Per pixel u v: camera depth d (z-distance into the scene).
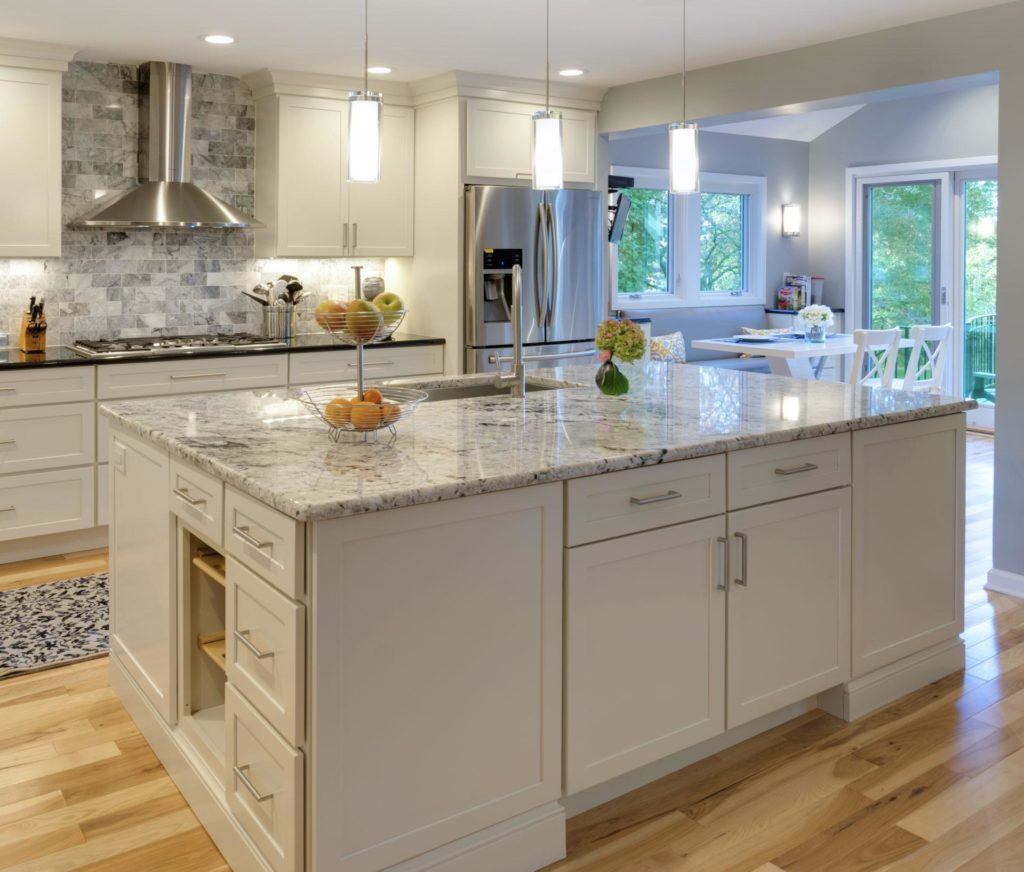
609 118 5.96
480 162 5.59
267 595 2.10
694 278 8.08
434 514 2.09
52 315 5.12
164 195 5.07
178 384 4.88
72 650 3.62
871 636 3.10
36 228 4.77
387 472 2.19
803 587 2.88
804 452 2.82
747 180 8.28
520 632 2.26
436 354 5.74
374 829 2.08
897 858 2.33
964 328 8.01
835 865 2.31
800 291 8.52
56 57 4.71
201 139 5.45
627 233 7.70
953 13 4.19
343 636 1.99
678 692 2.60
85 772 2.77
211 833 2.45
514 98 5.67
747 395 3.42
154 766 2.80
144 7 4.05
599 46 4.79
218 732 2.59
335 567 1.97
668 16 4.22
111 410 3.05
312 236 5.54
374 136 3.02
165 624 2.73
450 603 2.14
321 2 3.98
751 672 2.77
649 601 2.50
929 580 3.27
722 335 8.30
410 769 2.12
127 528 3.03
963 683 3.32
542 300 5.80
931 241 8.07
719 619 2.67
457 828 2.20
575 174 5.96
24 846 2.41
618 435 2.64
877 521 3.07
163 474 2.68
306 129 5.45
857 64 4.61
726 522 2.64
